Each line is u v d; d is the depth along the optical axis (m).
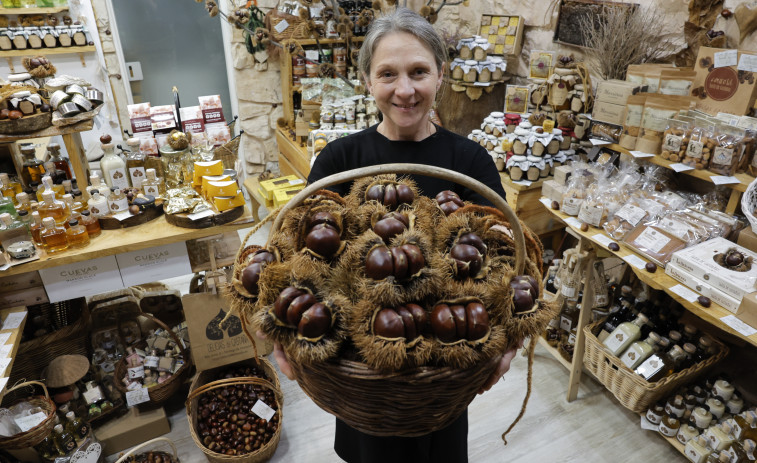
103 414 2.19
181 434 2.30
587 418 2.39
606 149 2.56
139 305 2.51
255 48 3.95
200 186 2.31
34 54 4.02
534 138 2.66
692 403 2.13
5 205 1.98
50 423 1.87
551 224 2.91
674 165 2.13
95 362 2.37
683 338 2.21
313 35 3.52
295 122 3.97
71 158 2.31
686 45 2.38
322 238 0.99
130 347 2.42
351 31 3.70
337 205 1.18
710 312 1.67
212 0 3.38
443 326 0.86
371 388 0.88
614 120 2.40
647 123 2.23
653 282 1.85
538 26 3.20
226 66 4.71
